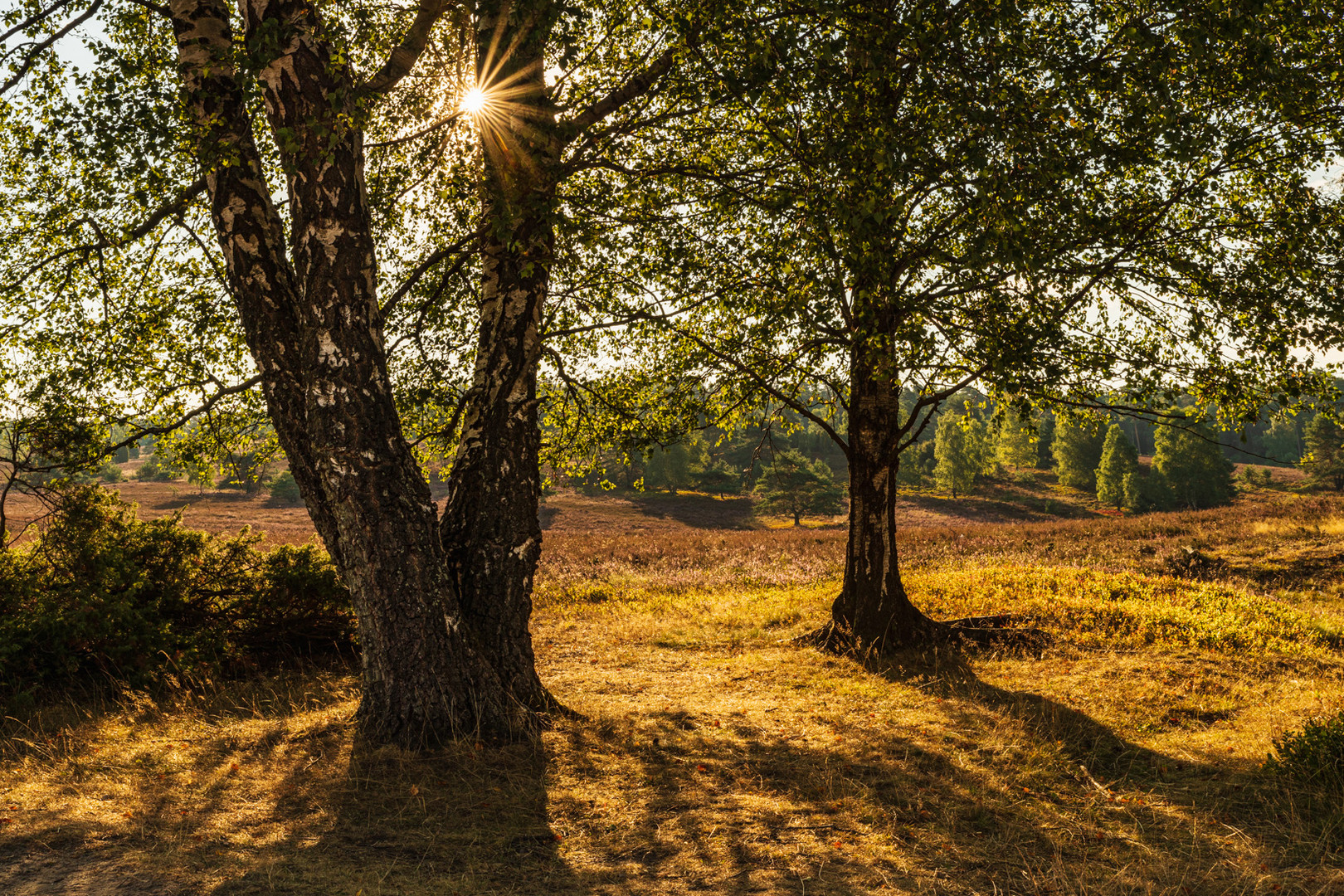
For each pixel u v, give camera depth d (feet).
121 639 25.99
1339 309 22.98
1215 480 229.66
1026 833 15.53
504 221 20.10
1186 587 44.86
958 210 20.02
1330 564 56.65
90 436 26.99
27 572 27.81
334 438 18.53
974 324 22.72
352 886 12.44
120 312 28.22
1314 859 14.10
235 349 30.58
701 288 26.27
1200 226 25.66
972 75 17.65
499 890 12.57
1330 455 264.93
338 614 32.35
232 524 127.13
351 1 25.58
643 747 19.97
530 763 18.25
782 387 35.96
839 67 18.10
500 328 22.44
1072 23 19.98
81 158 19.34
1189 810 16.83
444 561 19.99
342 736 19.61
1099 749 21.04
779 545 88.74
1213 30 17.15
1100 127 21.15
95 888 11.94
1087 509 236.43
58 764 17.84
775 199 21.26
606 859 13.92
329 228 18.51
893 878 13.35
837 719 23.44
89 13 19.42
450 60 26.68
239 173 19.48
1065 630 35.06
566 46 18.40
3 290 25.62
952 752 20.52
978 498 248.52
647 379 36.40
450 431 26.35
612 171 27.35
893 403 34.27
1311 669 29.86
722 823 15.56
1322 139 23.85
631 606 48.34
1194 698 25.62
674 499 220.43
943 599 41.60
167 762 18.11
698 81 23.44
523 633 22.39
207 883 12.28
